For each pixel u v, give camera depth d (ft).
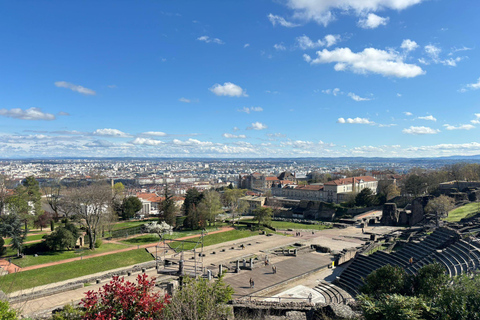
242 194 561.84
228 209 495.41
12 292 152.87
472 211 291.38
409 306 62.59
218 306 65.92
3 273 178.19
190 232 310.04
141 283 56.08
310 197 607.37
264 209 358.23
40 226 320.09
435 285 81.97
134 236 289.74
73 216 267.80
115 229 322.14
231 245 263.29
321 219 453.58
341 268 196.95
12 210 243.40
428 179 471.21
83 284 163.53
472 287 65.36
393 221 353.51
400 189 504.84
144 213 524.93
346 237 296.51
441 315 62.03
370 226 352.28
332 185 571.69
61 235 220.02
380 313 64.95
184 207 404.77
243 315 98.63
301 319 93.66
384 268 95.50
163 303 56.39
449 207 308.81
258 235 307.17
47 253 219.41
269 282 169.78
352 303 100.58
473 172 515.09
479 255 128.77
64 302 140.46
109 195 277.03
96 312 52.65
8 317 54.49
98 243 244.42
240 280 172.96
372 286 94.63
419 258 153.89
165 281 163.63
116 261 209.05
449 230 170.40
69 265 196.44
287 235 310.86
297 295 152.87
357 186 590.96
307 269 194.39
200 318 59.16
